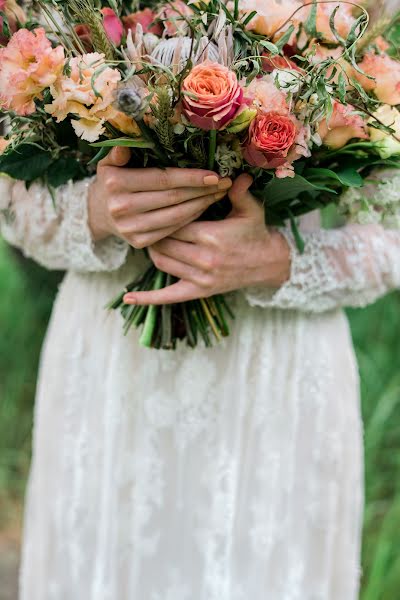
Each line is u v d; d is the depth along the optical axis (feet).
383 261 3.86
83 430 4.32
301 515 4.15
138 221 3.44
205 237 3.49
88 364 4.26
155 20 3.33
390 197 3.44
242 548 4.18
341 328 4.20
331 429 4.09
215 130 3.00
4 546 7.38
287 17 3.25
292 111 3.06
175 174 3.28
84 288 4.25
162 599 4.32
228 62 3.13
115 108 2.92
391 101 3.27
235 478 4.11
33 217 3.84
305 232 3.89
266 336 3.99
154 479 4.18
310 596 4.25
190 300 3.76
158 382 4.08
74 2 3.05
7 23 3.25
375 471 7.40
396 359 8.06
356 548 4.39
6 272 9.30
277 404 4.03
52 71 2.95
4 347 9.14
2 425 8.61
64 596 4.59
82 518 4.40
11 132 3.34
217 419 4.08
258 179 3.44
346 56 3.05
